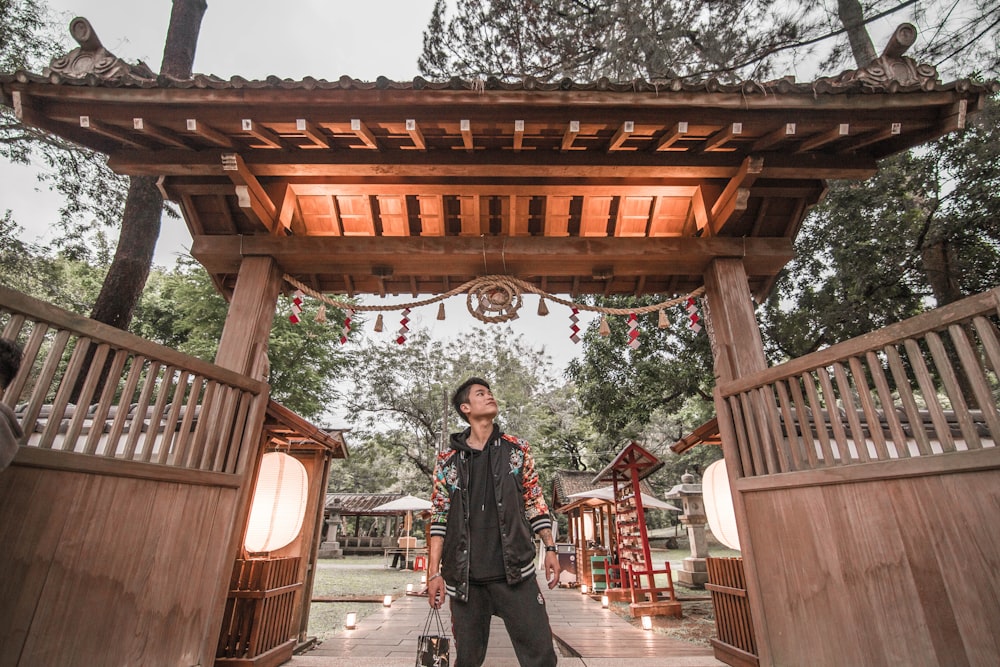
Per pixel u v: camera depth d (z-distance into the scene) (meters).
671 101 2.79
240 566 3.04
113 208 7.90
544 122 2.93
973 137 6.07
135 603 2.08
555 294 4.18
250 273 3.44
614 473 7.04
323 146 3.13
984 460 1.72
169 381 2.39
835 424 2.34
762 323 8.09
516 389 19.97
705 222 3.59
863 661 2.08
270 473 3.47
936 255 6.55
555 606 6.49
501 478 1.74
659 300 8.84
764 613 2.66
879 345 2.15
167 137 2.98
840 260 7.18
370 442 18.64
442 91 2.76
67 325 1.92
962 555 1.79
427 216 3.80
